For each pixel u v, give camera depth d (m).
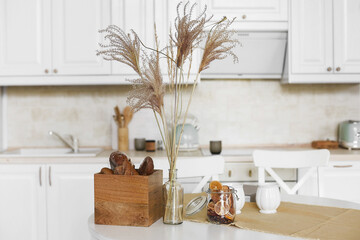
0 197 3.06
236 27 3.27
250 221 1.57
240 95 3.67
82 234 3.05
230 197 1.55
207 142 3.67
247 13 3.27
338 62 3.29
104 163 3.02
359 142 3.35
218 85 3.66
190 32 1.53
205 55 1.56
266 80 3.67
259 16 3.28
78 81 3.29
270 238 1.38
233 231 1.46
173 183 1.55
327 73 3.29
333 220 1.58
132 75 3.28
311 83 3.67
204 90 3.65
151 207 1.55
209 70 3.44
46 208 3.05
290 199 1.96
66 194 3.04
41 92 3.67
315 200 1.94
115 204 1.54
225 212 1.53
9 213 3.07
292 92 3.67
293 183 3.05
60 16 3.29
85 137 3.67
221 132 3.67
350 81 3.29
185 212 1.68
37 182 3.05
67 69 3.29
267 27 3.29
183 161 2.22
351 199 3.06
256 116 3.67
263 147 3.66
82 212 3.04
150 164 1.58
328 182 3.05
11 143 3.69
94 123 3.67
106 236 1.40
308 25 3.28
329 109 3.69
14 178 3.06
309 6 3.28
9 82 3.32
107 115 3.66
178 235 1.41
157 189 1.62
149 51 3.25
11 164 3.05
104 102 3.66
